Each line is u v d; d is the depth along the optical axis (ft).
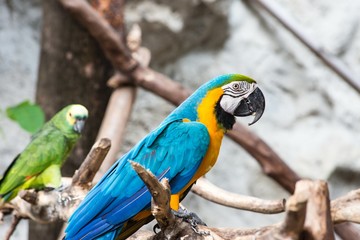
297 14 30.14
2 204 18.47
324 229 9.89
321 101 29.99
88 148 24.31
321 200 9.94
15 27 31.37
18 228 30.96
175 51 29.94
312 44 28.19
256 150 22.61
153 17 28.40
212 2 28.45
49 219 16.20
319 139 29.78
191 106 14.60
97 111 24.09
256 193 30.19
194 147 14.03
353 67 29.66
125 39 22.77
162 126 14.38
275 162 22.75
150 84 22.20
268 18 30.12
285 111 30.19
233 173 30.40
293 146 29.94
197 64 30.30
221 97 14.42
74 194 15.69
